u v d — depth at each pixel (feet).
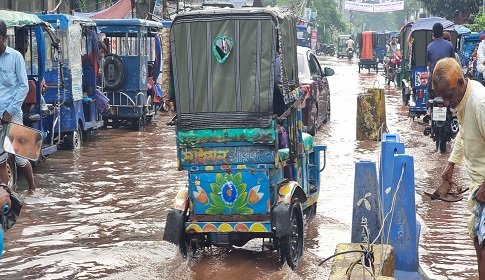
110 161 43.45
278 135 23.93
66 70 45.88
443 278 22.25
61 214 30.63
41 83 39.01
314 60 56.65
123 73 57.31
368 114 49.98
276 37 22.86
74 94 46.80
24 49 38.88
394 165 20.84
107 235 27.50
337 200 32.42
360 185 21.72
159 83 68.28
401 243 20.76
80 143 49.60
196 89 23.17
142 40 58.85
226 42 23.04
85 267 23.84
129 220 29.68
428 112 47.60
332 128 57.21
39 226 28.68
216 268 23.56
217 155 23.09
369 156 43.42
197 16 23.17
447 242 26.00
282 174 24.44
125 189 35.40
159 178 38.06
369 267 16.84
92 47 51.78
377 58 149.89
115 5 79.61
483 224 17.08
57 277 22.89
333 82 115.75
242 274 22.94
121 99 57.72
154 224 29.04
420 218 29.27
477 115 16.94
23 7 68.95
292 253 23.44
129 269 23.57
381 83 113.50
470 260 23.99
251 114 22.77
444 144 44.96
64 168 41.09
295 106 24.59
